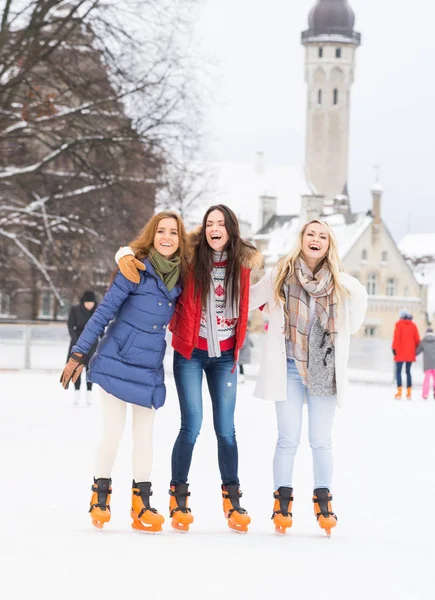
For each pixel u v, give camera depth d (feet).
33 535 27.45
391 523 31.48
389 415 74.64
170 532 28.84
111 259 145.48
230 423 29.45
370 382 125.08
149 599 21.04
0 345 131.23
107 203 139.54
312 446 29.58
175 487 29.22
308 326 29.30
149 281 28.63
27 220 139.74
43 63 123.54
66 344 134.72
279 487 29.37
